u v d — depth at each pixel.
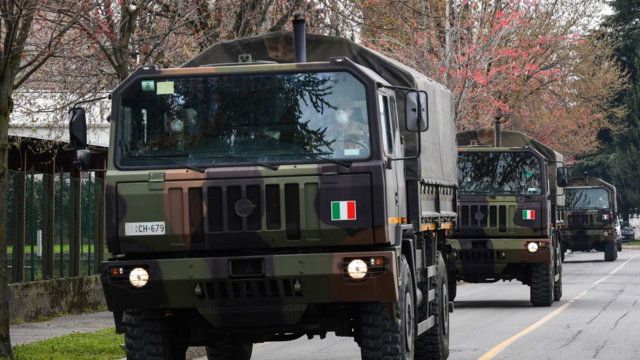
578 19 110.19
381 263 23.67
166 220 24.34
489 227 58.12
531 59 103.00
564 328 45.97
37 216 54.41
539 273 58.50
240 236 24.12
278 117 24.73
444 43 80.62
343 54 30.30
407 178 29.47
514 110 108.62
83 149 26.41
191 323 26.80
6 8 32.62
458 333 44.28
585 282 84.88
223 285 24.11
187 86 25.09
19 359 34.12
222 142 24.78
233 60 29.72
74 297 57.31
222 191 24.22
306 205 24.02
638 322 48.75
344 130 24.50
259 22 50.62
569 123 124.00
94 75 51.59
